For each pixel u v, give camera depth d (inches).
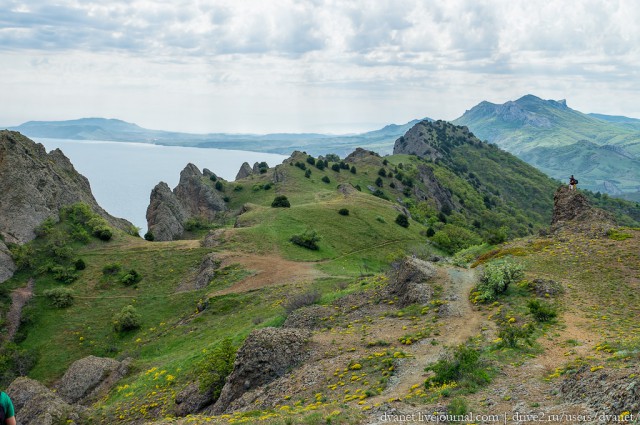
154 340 2385.6
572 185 2556.6
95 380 1998.0
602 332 1063.0
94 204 4687.5
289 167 6811.0
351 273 2940.5
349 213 4320.9
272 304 2333.9
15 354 2434.8
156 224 4881.9
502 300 1425.9
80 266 3275.1
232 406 1143.6
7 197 3587.6
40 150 4434.1
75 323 2704.2
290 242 3535.9
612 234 1961.1
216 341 1956.2
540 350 982.4
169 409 1429.6
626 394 598.5
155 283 3110.2
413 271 1785.2
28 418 1582.2
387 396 885.8
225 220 5767.7
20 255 3211.1
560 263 1738.4
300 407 941.2
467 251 2738.7
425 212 6092.5
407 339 1226.0
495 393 774.5
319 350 1293.1
